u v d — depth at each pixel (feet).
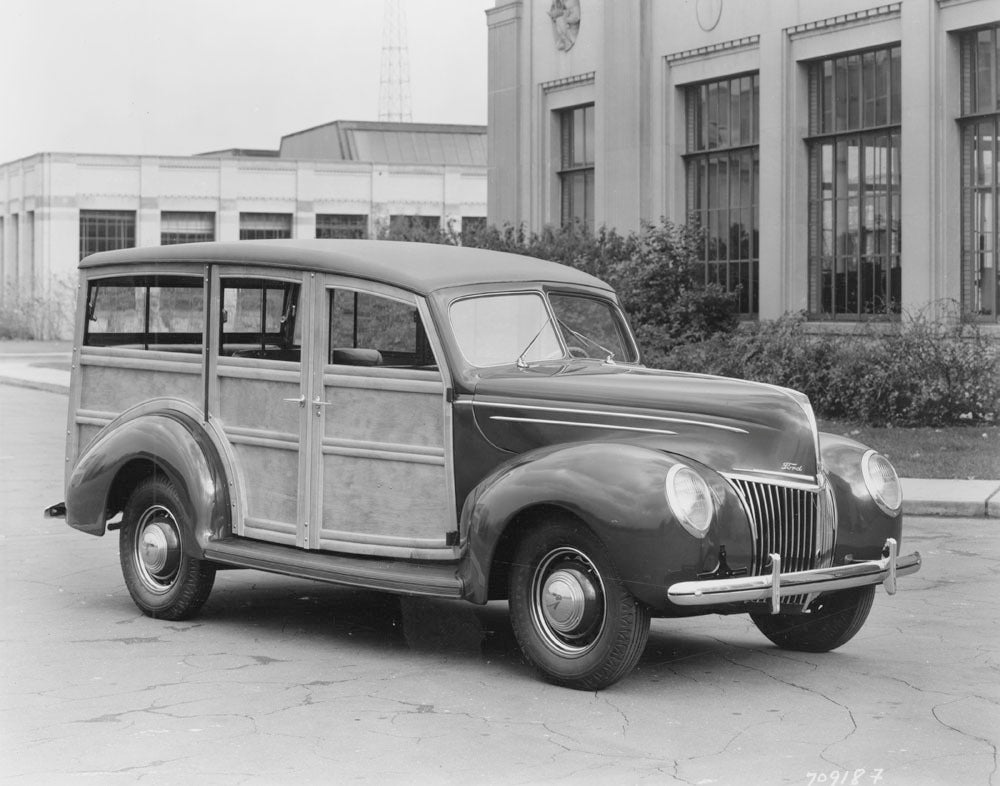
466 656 20.72
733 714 17.43
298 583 27.30
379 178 158.20
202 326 23.35
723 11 62.64
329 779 14.75
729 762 15.37
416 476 20.67
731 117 64.13
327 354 21.57
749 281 63.26
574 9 72.13
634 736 16.40
